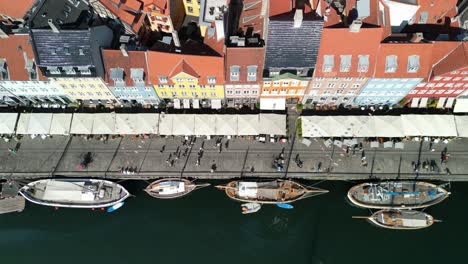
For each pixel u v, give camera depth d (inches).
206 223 3772.1
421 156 3759.8
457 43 3292.3
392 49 3233.3
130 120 3806.6
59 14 3432.6
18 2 3548.2
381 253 3607.3
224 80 3472.0
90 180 3750.0
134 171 3769.7
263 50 3304.6
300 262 3629.4
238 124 3769.7
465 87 3560.5
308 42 3166.8
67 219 3786.9
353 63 3307.1
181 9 3750.0
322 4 3262.8
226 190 3730.3
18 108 3978.8
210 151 3831.2
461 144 3782.0
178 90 3661.4
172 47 3469.5
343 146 3799.2
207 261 3661.4
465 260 3540.8
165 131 3774.6
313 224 3735.2
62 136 3909.9
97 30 3326.8
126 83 3508.9
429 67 3410.4
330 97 3784.5
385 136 3703.3
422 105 3855.8
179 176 3757.4
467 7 3368.6
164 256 3678.6
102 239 3737.7
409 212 3641.7
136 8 3486.7
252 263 3644.2
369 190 3659.0
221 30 3240.7
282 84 3545.8
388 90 3607.3
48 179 3750.0
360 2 3255.4
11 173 3786.9
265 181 3730.3
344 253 3631.9
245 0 3629.4
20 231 3759.8
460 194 3727.9
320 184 3796.8
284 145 3833.7
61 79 3476.9
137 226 3769.7
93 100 3927.2
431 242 3609.7
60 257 3683.6
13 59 3449.8
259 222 3769.7
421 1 3388.3
